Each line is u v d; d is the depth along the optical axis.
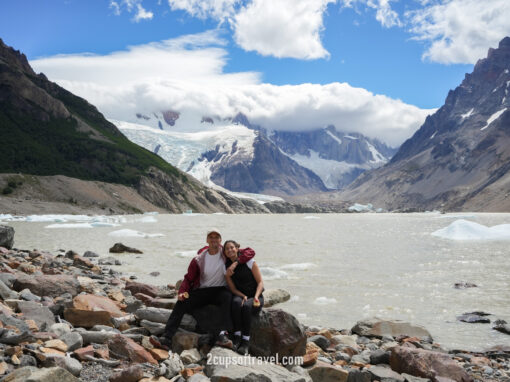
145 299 12.14
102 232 54.75
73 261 20.77
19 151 193.88
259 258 28.67
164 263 24.59
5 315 6.92
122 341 6.82
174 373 6.26
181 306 7.83
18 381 4.91
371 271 22.38
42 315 7.98
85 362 6.36
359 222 113.88
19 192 149.50
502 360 8.99
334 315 13.04
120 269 22.06
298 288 17.44
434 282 19.03
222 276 7.98
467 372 7.45
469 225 52.38
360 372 6.93
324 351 8.89
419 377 7.11
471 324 12.07
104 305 9.34
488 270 22.97
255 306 7.60
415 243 42.31
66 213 143.00
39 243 37.06
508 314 13.26
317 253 32.09
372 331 10.55
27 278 10.90
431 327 11.77
